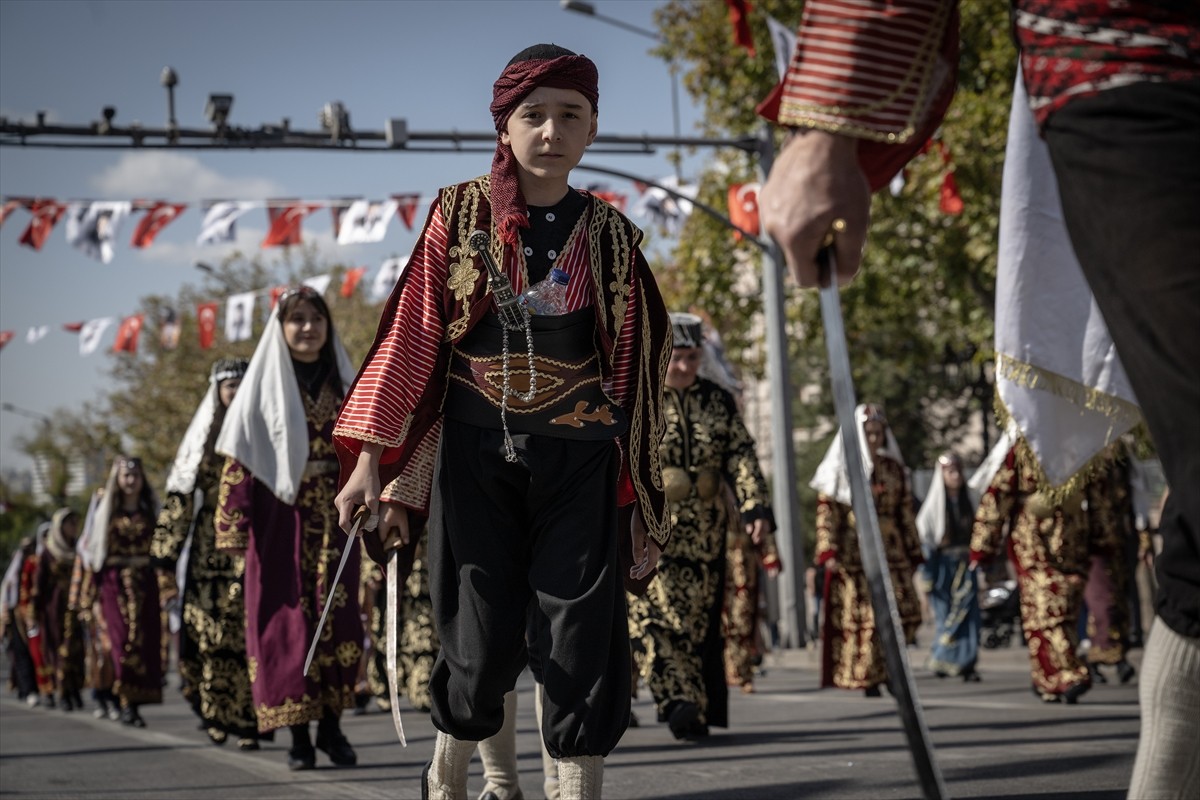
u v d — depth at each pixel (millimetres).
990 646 19453
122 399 43188
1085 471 2953
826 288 1906
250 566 7105
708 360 7762
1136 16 1773
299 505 7203
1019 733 7426
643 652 7406
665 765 6512
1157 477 15141
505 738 4609
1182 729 1838
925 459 38719
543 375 3490
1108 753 6309
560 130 3539
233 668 8102
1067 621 9359
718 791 5547
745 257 25266
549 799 5176
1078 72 1782
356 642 7219
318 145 17359
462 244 3543
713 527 7539
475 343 3527
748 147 18891
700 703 7453
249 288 42469
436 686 3562
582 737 3291
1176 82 1716
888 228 23359
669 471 7441
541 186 3604
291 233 16438
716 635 7594
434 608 3518
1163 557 1811
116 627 11383
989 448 35938
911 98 2008
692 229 24891
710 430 7547
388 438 3453
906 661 1612
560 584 3357
